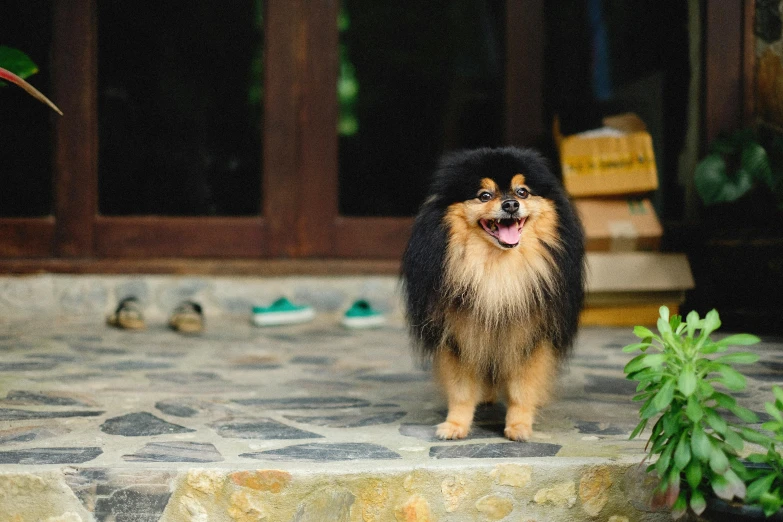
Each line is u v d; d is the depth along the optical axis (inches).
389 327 201.0
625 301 189.0
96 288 207.0
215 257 214.7
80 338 174.9
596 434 95.7
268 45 212.7
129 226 211.5
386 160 220.5
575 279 100.4
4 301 202.5
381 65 218.7
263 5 213.8
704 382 71.3
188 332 186.4
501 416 108.4
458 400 98.3
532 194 98.4
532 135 213.8
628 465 82.0
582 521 81.9
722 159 185.3
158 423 99.4
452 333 97.5
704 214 207.6
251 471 78.4
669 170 217.2
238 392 120.8
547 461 82.3
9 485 77.2
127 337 178.5
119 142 213.3
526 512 81.6
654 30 217.2
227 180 217.9
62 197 208.1
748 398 111.7
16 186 208.8
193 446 88.4
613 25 217.2
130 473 78.2
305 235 216.8
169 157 215.8
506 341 96.3
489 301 95.4
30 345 162.9
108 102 212.5
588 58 216.7
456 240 97.7
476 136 220.7
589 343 166.6
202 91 215.9
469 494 80.7
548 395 105.5
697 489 71.9
